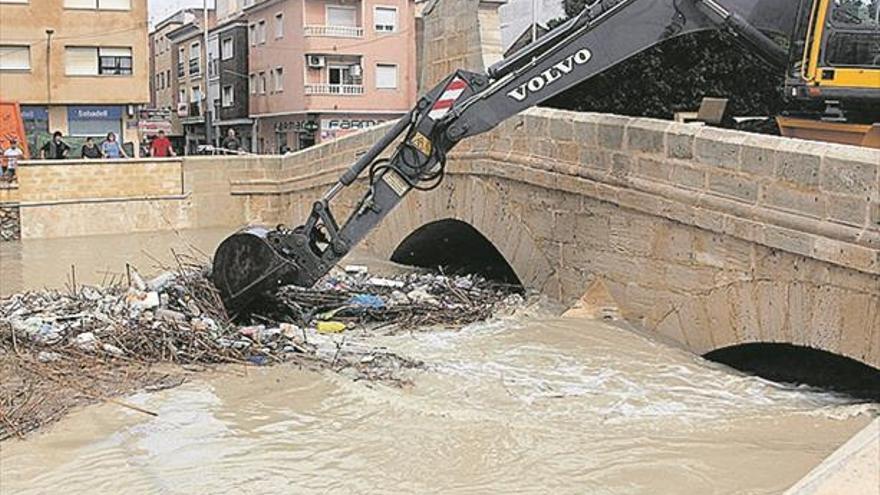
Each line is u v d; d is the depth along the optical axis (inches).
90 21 1633.9
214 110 2466.8
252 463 299.3
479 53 614.5
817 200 358.9
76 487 281.1
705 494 277.0
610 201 481.1
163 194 943.0
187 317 469.4
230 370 404.8
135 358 415.2
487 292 586.6
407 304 541.0
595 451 311.7
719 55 659.4
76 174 919.0
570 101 665.0
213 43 2454.5
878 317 338.0
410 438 321.4
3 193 892.6
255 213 940.6
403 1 2098.9
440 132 482.0
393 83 2113.7
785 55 470.6
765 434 332.2
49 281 665.6
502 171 574.2
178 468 295.4
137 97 1683.1
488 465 298.5
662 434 330.6
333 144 805.2
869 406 368.5
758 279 393.7
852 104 441.1
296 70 2065.7
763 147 383.2
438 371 410.0
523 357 434.9
